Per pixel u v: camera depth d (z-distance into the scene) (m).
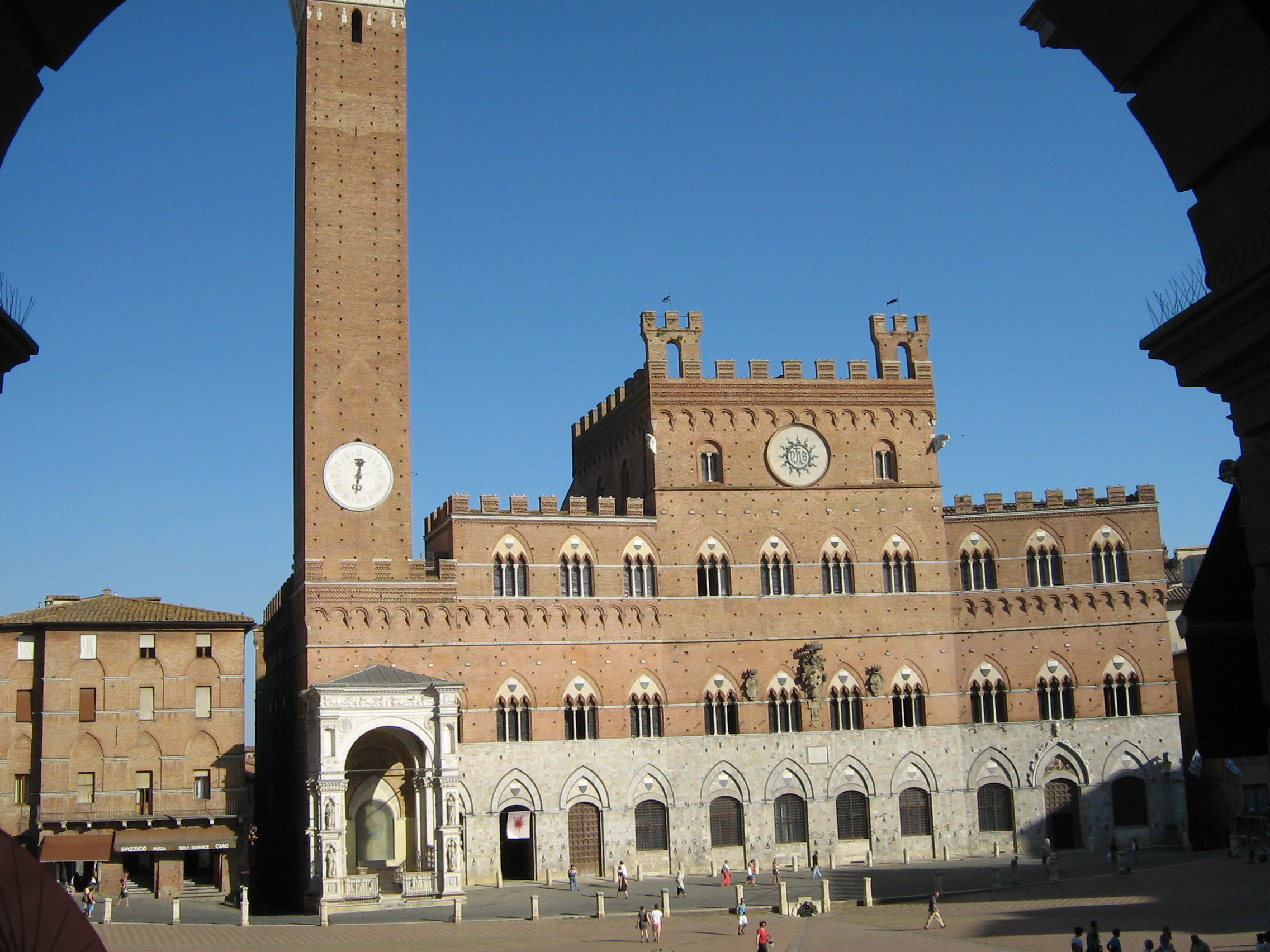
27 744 94.19
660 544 103.31
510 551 99.69
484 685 97.19
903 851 102.56
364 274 99.44
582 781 98.31
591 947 68.56
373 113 102.12
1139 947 61.72
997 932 68.94
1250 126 12.36
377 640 95.31
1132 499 108.25
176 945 70.50
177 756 95.94
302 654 95.88
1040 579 107.06
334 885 84.69
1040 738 104.88
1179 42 12.80
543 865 96.50
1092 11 13.40
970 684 105.44
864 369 109.50
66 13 12.56
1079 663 105.88
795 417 107.56
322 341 97.69
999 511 107.75
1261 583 13.38
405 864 93.62
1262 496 13.10
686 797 100.12
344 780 87.19
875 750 103.50
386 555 96.50
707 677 102.06
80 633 95.44
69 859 90.69
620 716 100.00
